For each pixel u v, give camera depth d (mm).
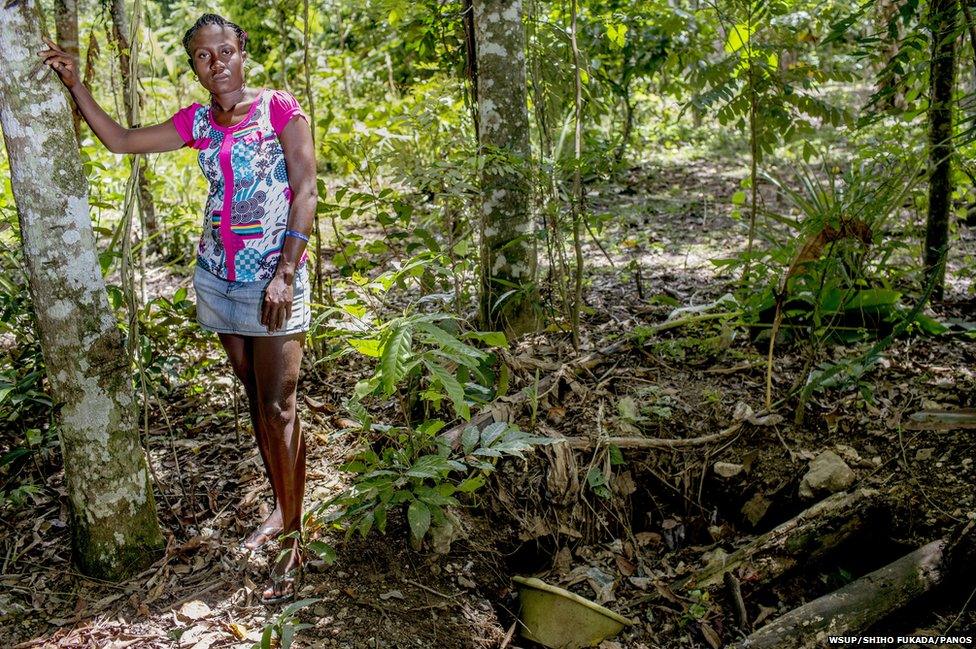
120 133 2674
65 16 4848
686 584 3086
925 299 3322
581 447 3420
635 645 2895
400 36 7176
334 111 7375
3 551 2979
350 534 2861
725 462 3396
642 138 9711
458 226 4504
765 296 3857
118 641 2547
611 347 3977
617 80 7965
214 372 4309
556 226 3908
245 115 2609
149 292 5402
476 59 4070
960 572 2826
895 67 3926
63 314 2570
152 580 2789
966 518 2936
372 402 3848
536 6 4664
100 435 2695
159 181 6168
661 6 5547
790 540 3064
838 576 3070
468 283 4336
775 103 4629
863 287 3992
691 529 3367
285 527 2848
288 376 2701
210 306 2725
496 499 3293
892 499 3078
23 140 2422
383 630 2670
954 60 4059
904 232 4484
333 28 9273
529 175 3785
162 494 3258
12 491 3145
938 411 3320
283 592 2752
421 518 2746
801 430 3420
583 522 3309
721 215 6922
